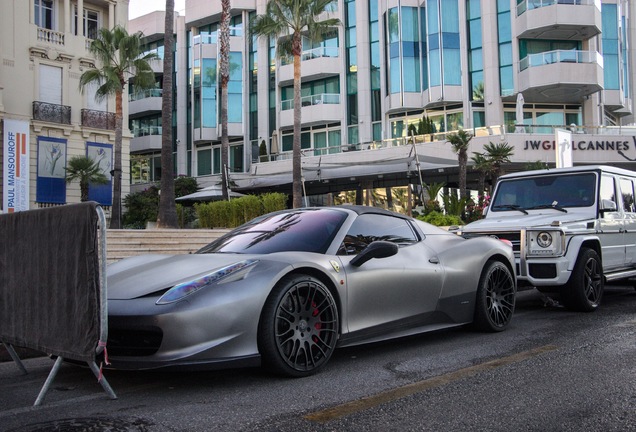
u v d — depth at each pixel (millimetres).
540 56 27141
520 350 4590
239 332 3475
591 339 4953
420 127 28938
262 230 4691
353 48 33812
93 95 28422
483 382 3637
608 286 9891
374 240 4605
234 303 3477
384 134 31953
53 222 3523
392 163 22344
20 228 3854
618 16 31203
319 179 24891
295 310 3768
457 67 29516
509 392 3404
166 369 3324
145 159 42375
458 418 2955
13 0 25531
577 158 25156
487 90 29000
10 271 3945
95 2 29172
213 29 40188
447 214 16500
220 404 3238
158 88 41500
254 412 3082
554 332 5363
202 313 3371
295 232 4477
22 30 25766
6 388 3748
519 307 7305
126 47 26125
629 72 35031
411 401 3254
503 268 5598
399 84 30469
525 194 7691
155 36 41719
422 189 19375
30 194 25703
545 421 2896
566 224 6387
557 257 6164
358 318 4176
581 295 6359
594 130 25516
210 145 38906
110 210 28750
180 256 4406
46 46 26531
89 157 27344
